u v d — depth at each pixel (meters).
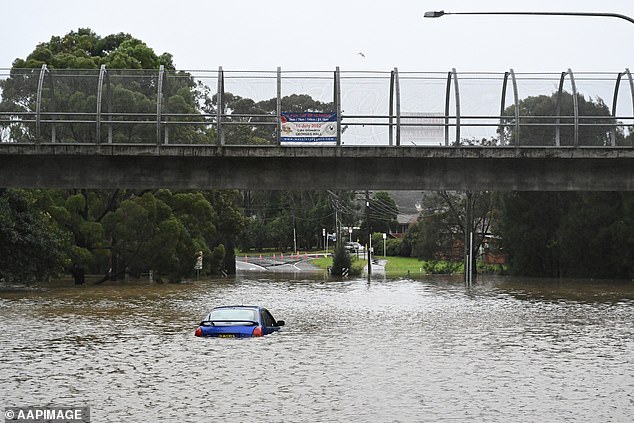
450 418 26.12
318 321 58.44
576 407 28.02
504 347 44.03
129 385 31.67
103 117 79.62
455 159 65.88
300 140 64.56
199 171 65.38
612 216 119.50
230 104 66.69
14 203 91.56
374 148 64.69
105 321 58.03
